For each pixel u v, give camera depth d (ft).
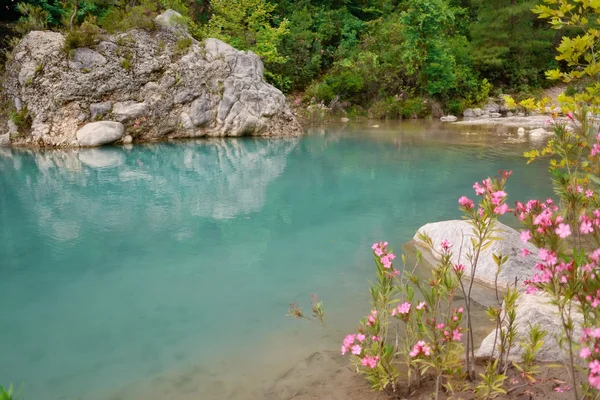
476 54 75.92
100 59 41.27
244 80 46.34
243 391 8.58
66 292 13.12
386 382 7.91
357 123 58.95
